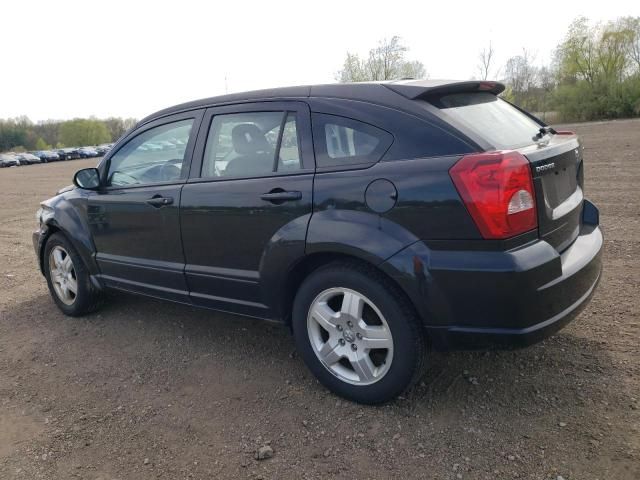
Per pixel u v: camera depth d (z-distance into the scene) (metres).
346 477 2.47
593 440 2.54
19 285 5.96
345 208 2.81
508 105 3.42
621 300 4.06
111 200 4.12
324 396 3.14
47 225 4.75
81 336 4.34
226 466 2.62
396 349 2.77
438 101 2.84
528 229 2.55
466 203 2.46
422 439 2.67
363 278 2.79
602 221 6.57
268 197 3.09
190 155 3.64
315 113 3.04
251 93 3.42
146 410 3.17
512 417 2.78
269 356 3.72
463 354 3.45
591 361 3.23
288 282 3.16
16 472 2.69
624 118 34.81
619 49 36.22
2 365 3.92
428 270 2.57
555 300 2.59
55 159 62.38
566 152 2.95
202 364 3.68
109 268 4.31
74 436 2.96
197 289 3.68
